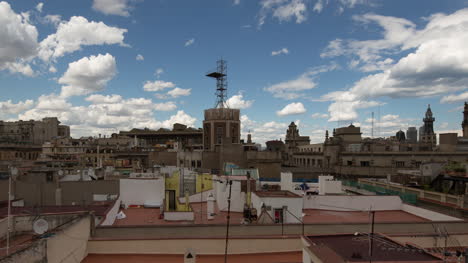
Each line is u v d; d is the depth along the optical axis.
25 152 95.12
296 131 117.50
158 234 18.59
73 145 96.31
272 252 17.25
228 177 29.50
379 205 27.70
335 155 70.31
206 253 16.94
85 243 16.25
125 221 24.14
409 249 11.74
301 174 57.09
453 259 11.50
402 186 32.66
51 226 16.38
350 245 12.16
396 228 20.19
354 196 27.77
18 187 36.38
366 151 66.06
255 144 80.94
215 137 78.88
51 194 36.50
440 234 17.23
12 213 21.83
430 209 26.73
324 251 11.11
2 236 15.39
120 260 15.94
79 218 15.80
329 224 19.75
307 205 27.88
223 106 81.50
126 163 79.81
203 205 30.14
